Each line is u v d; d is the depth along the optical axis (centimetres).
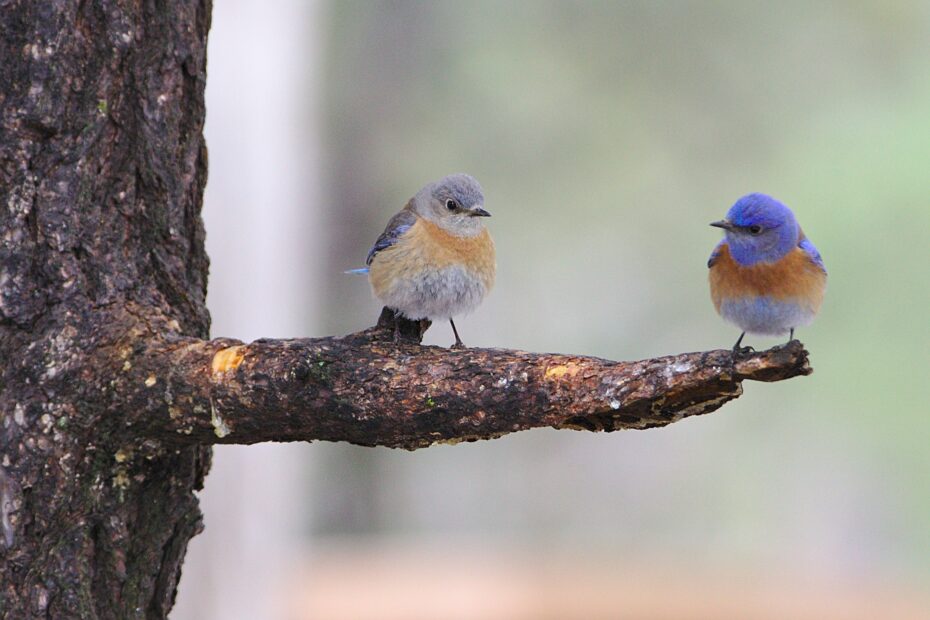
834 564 2253
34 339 507
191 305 560
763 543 2333
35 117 509
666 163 2180
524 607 1582
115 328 515
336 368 489
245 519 1127
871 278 1966
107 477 519
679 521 2427
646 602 1619
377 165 2283
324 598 1612
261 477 1140
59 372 505
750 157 2147
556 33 2180
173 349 507
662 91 2158
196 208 575
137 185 543
